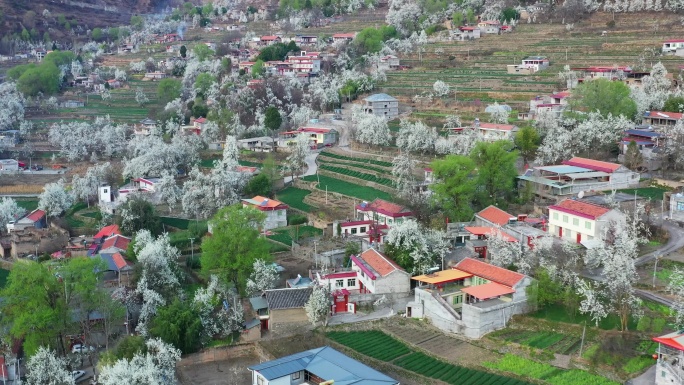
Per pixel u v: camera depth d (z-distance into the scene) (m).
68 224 164.25
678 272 96.00
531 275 104.31
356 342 99.88
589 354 87.50
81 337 107.19
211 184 164.38
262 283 113.19
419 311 104.75
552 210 119.94
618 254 95.88
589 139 151.62
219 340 106.81
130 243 135.12
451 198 129.88
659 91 180.75
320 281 113.94
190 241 145.12
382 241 126.81
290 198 166.62
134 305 112.81
